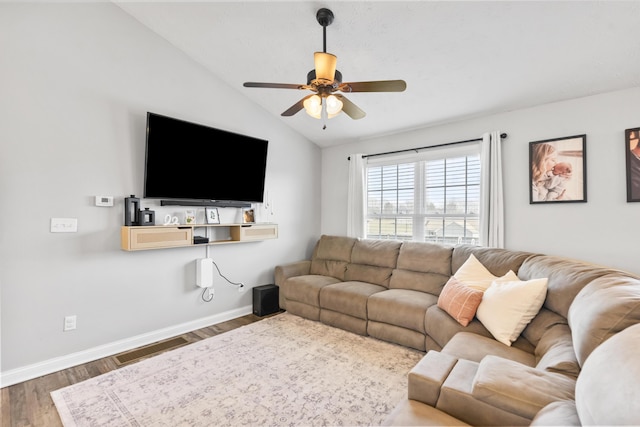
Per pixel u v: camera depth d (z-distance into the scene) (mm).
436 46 2461
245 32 2750
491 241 3133
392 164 4082
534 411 1052
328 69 1957
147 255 2924
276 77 3334
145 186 2773
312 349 2730
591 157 2676
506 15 2062
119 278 2740
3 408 1919
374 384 2174
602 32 2055
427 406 1291
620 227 2543
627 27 1983
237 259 3691
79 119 2512
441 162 3648
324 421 1802
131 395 2049
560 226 2828
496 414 1128
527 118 3029
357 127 3986
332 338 2973
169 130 2898
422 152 3787
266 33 2707
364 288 3293
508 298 2066
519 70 2551
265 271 4016
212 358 2568
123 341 2758
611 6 1872
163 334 3021
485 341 1986
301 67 3088
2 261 2174
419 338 2641
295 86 2141
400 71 2826
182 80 3168
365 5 2199
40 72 2322
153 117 2775
